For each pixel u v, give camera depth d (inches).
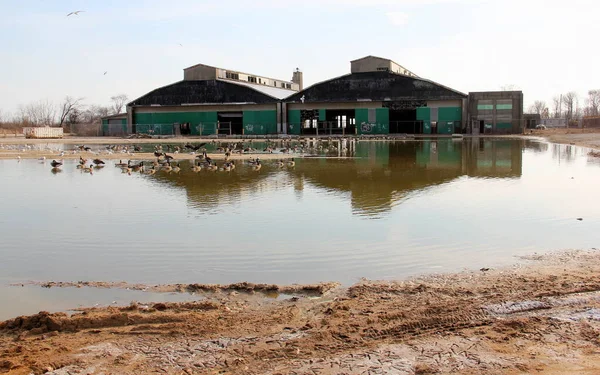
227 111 3629.4
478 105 3250.5
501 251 471.8
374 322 307.3
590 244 493.0
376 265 434.0
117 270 430.3
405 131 3368.6
